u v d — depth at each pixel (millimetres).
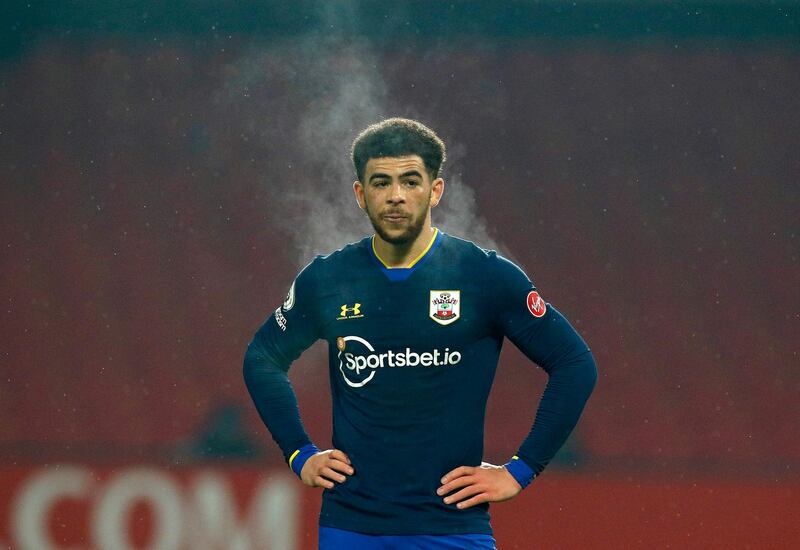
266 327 12055
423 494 10852
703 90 55781
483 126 55594
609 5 55844
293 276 54062
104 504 42438
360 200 11258
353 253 11320
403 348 10867
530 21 56125
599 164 55000
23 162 55344
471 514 10953
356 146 10938
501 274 11055
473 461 11070
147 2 56719
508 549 40125
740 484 42312
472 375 11008
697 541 40812
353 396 11062
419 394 10852
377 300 10969
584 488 41312
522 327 11133
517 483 11047
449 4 55938
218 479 42125
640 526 41031
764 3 55500
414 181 10664
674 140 55281
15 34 56625
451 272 11008
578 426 48875
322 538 11180
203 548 40812
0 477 43250
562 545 40156
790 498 41844
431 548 10812
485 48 56188
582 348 11344
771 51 56062
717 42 56188
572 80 56000
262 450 46750
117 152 55688
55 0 56656
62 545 40938
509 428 48281
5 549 40719
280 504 40938
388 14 56219
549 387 11297
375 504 10867
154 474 42688
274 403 11828
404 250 11000
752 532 41062
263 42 56469
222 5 56750
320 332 11469
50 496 42656
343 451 11133
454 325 10898
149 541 40719
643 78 56031
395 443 10867
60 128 55938
